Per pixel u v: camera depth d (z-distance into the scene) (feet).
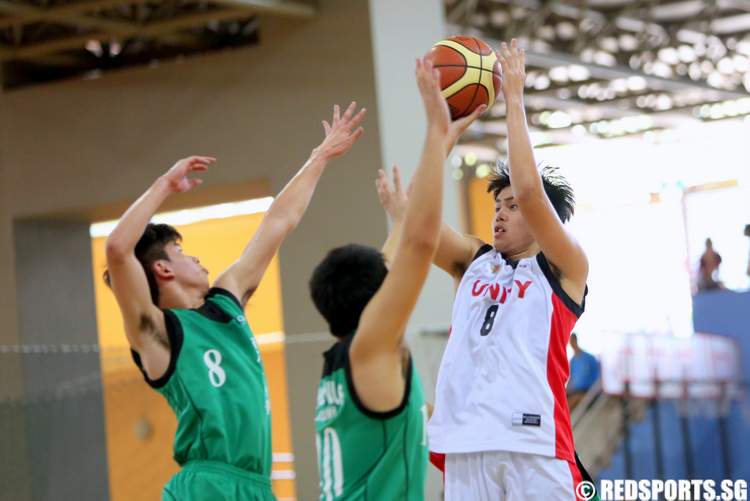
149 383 12.89
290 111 37.32
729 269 34.04
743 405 29.96
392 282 10.96
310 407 29.81
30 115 41.81
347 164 36.06
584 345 32.37
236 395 12.85
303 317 36.83
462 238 14.33
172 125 39.50
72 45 40.06
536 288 12.91
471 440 12.55
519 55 12.64
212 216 60.13
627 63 64.80
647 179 80.74
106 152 40.52
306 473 29.86
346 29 36.22
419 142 36.63
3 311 42.06
